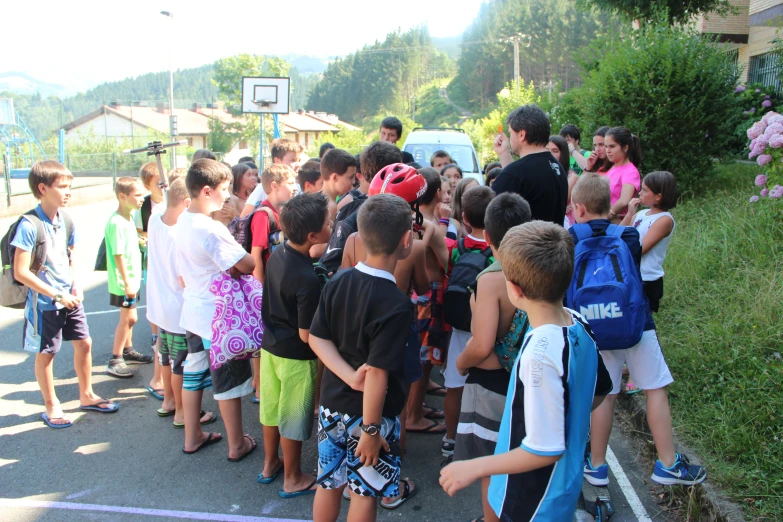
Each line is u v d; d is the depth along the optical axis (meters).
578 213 3.13
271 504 3.28
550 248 1.91
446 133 11.33
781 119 5.82
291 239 3.04
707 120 8.03
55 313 4.07
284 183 4.12
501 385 2.54
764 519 2.76
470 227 3.39
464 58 105.38
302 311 2.98
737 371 3.86
